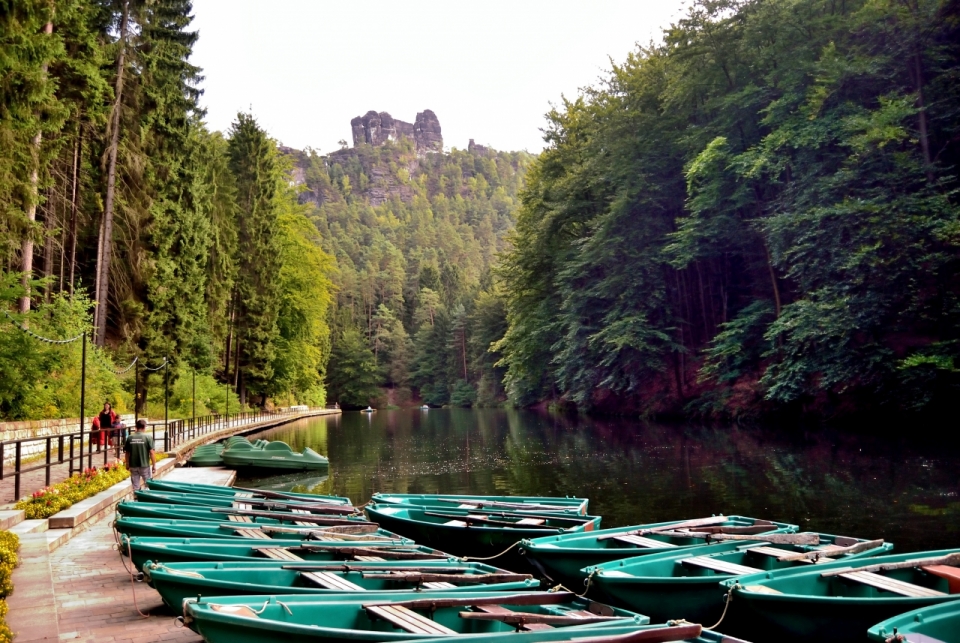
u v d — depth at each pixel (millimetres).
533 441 30266
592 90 43281
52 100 20297
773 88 29266
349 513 13234
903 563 7805
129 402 31984
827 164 24953
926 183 22469
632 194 35031
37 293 22344
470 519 11539
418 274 145125
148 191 33969
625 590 7609
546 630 5621
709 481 17000
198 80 40719
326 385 104562
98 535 11367
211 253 46906
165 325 35875
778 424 28828
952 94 23172
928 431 22953
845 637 6641
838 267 22953
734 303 36969
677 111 36438
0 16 15781
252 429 43219
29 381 20781
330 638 5195
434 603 6230
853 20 26469
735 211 32031
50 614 6062
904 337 23328
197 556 7969
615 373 36156
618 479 18141
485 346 85500
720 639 5812
